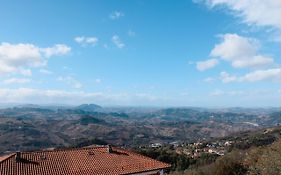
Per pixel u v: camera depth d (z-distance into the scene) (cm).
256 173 3294
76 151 3250
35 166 2809
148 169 3109
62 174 2761
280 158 3016
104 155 3250
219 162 5003
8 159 2841
